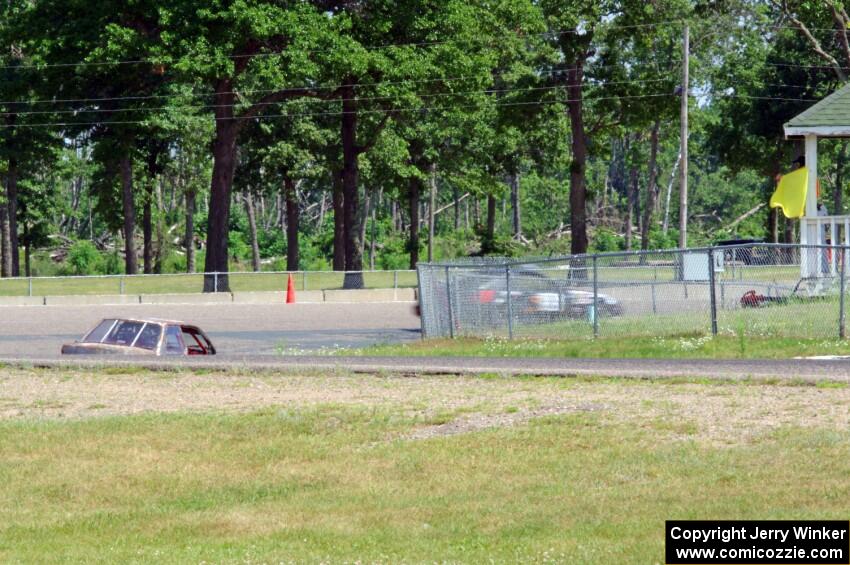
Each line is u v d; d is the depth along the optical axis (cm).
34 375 3241
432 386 2844
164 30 7856
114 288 7531
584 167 9975
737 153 12138
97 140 10938
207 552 1470
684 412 2262
